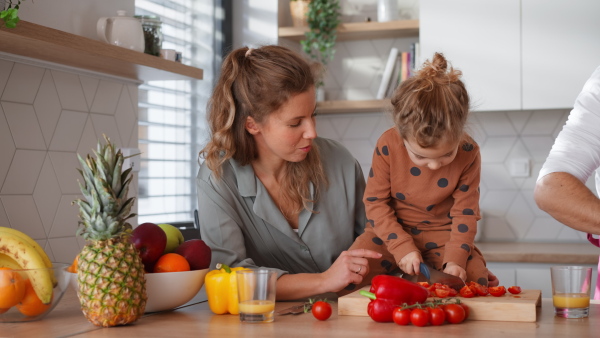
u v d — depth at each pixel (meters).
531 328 1.14
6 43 1.84
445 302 1.22
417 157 1.65
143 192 3.07
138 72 2.38
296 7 3.66
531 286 3.00
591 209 1.50
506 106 3.26
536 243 3.49
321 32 3.60
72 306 1.43
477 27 3.29
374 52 3.81
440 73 1.66
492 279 1.74
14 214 2.05
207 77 3.56
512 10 3.24
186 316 1.32
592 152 1.58
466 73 3.30
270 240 1.65
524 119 3.59
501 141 3.62
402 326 1.18
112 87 2.47
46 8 2.16
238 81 1.52
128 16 2.31
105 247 1.20
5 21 1.67
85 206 1.21
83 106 2.33
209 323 1.23
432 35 3.36
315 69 1.54
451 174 1.74
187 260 1.38
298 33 3.64
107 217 1.19
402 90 1.67
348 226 1.72
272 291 1.24
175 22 3.35
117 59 2.10
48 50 1.95
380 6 3.60
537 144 3.57
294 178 1.63
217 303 1.32
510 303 1.21
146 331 1.16
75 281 1.32
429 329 1.14
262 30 3.69
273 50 1.51
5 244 1.30
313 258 1.69
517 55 3.24
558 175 1.56
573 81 3.17
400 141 1.76
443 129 1.56
